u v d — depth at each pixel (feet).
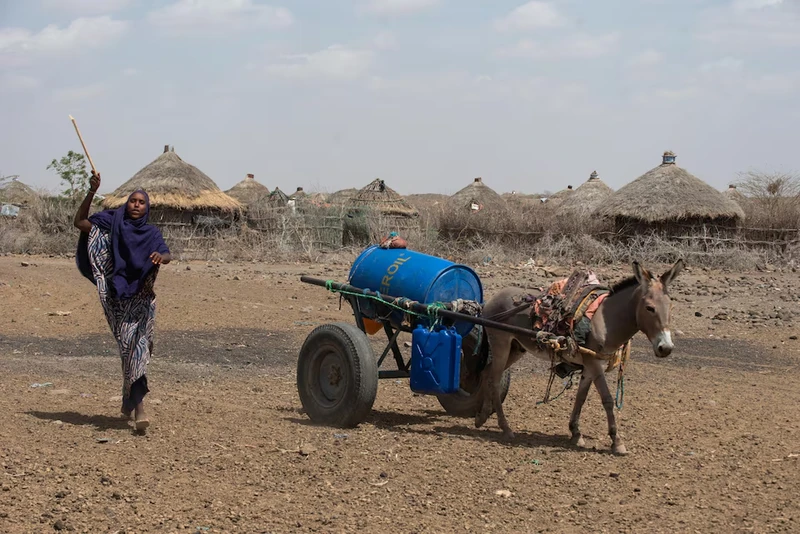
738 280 77.66
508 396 32.17
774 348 44.11
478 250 98.68
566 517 18.78
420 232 104.88
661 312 22.98
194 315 48.44
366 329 29.58
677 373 37.14
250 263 91.04
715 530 18.10
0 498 18.48
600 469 22.57
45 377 32.37
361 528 17.74
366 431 25.93
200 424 25.75
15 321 44.78
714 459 23.66
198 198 105.09
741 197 129.90
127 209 24.25
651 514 19.02
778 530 18.11
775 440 25.84
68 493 19.03
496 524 18.25
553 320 24.76
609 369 25.05
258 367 36.29
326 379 27.14
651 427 27.37
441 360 25.85
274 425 26.20
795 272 88.69
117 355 37.58
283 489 20.06
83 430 24.44
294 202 108.47
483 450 24.25
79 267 24.58
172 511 18.26
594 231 101.86
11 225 104.78
